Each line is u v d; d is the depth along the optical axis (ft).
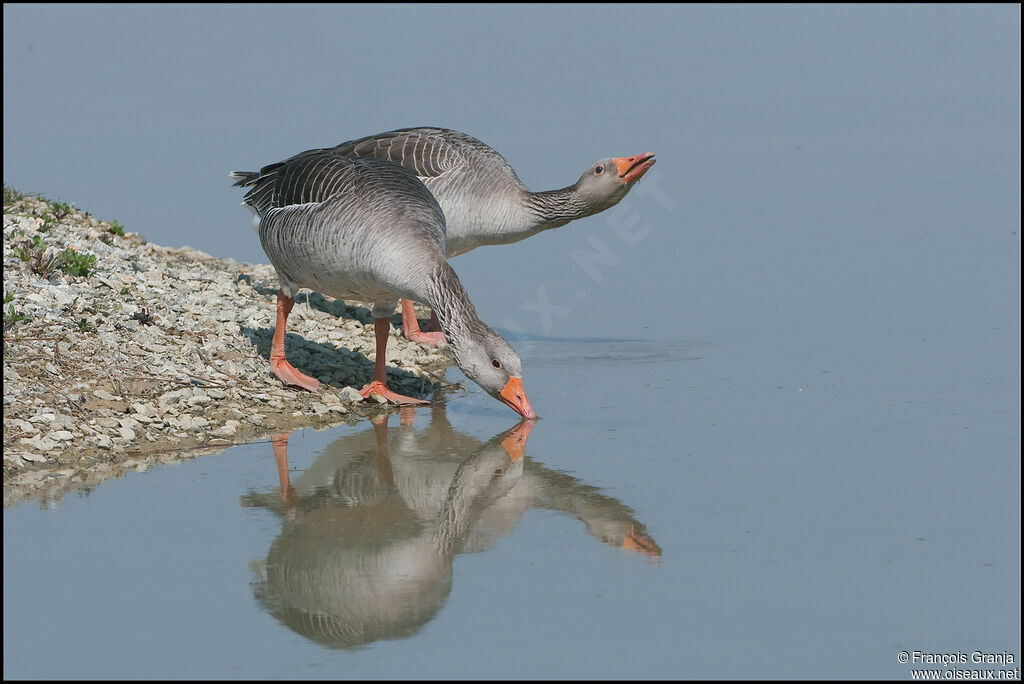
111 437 45.78
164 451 45.62
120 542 37.76
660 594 34.68
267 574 35.96
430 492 42.80
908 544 37.68
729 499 41.60
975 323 64.59
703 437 48.29
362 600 34.63
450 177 62.23
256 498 41.70
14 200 71.31
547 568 36.63
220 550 37.47
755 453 46.21
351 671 30.66
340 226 50.39
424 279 49.34
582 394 54.65
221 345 55.36
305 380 53.26
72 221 69.92
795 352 60.59
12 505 40.04
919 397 52.85
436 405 53.57
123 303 57.36
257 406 50.93
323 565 36.68
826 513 40.09
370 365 58.34
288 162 55.88
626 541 38.34
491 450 47.29
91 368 49.67
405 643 32.04
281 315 53.88
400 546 38.17
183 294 62.18
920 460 44.98
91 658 30.99
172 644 31.81
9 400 45.85
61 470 43.09
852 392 53.88
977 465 44.29
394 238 49.67
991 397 52.65
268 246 53.72
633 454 46.47
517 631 32.76
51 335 51.16
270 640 32.17
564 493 42.68
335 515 40.60
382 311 53.36
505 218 63.36
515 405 48.98
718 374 57.31
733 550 37.52
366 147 63.05
